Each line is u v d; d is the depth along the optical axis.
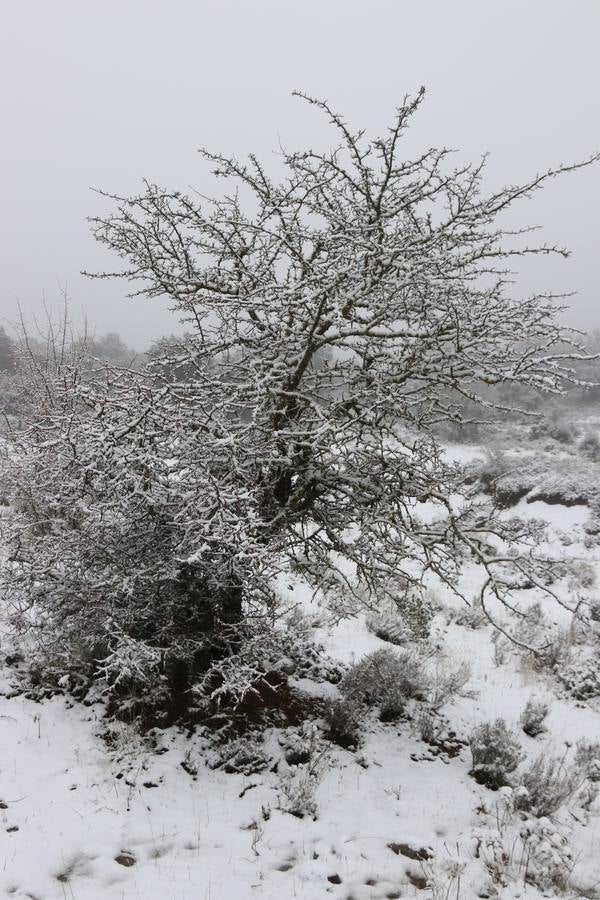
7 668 5.41
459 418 5.12
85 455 3.94
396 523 5.04
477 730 6.16
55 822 3.80
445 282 4.54
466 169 4.37
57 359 8.63
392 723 6.25
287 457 4.76
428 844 4.28
